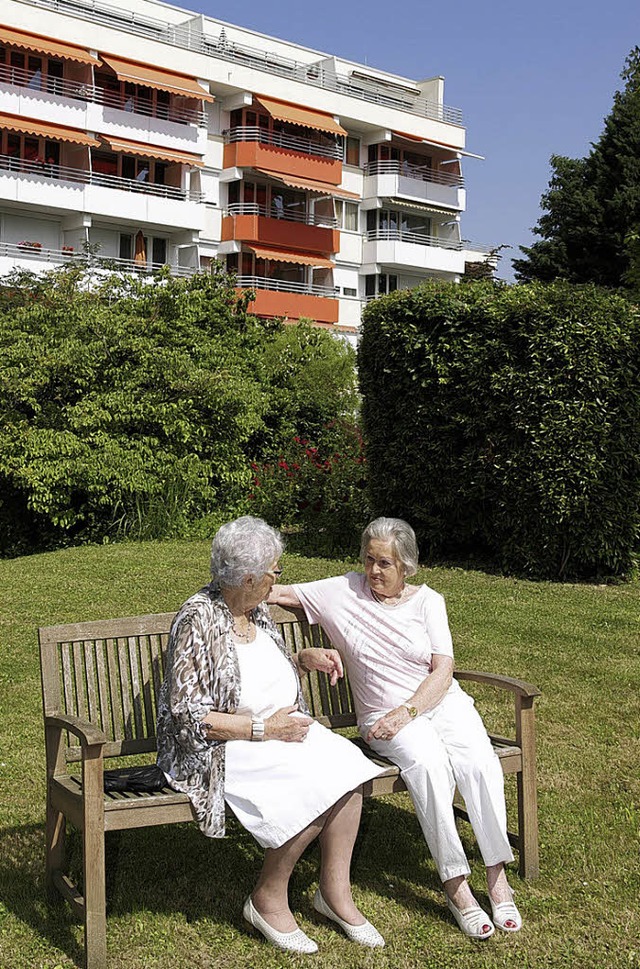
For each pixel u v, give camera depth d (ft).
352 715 16.62
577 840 16.58
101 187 113.80
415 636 15.31
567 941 13.44
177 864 15.61
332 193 134.92
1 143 110.63
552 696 24.45
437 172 155.33
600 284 127.13
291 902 14.38
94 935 12.62
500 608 33.73
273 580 13.93
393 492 43.88
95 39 115.24
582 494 38.06
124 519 52.01
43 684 14.29
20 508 54.24
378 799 18.26
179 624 13.48
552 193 131.95
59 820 14.25
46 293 60.34
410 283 153.89
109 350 54.24
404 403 42.52
